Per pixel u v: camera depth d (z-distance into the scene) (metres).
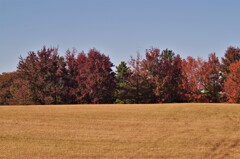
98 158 23.83
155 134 30.47
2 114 37.47
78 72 67.69
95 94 65.50
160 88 66.06
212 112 39.62
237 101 64.69
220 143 28.23
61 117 36.34
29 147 25.95
